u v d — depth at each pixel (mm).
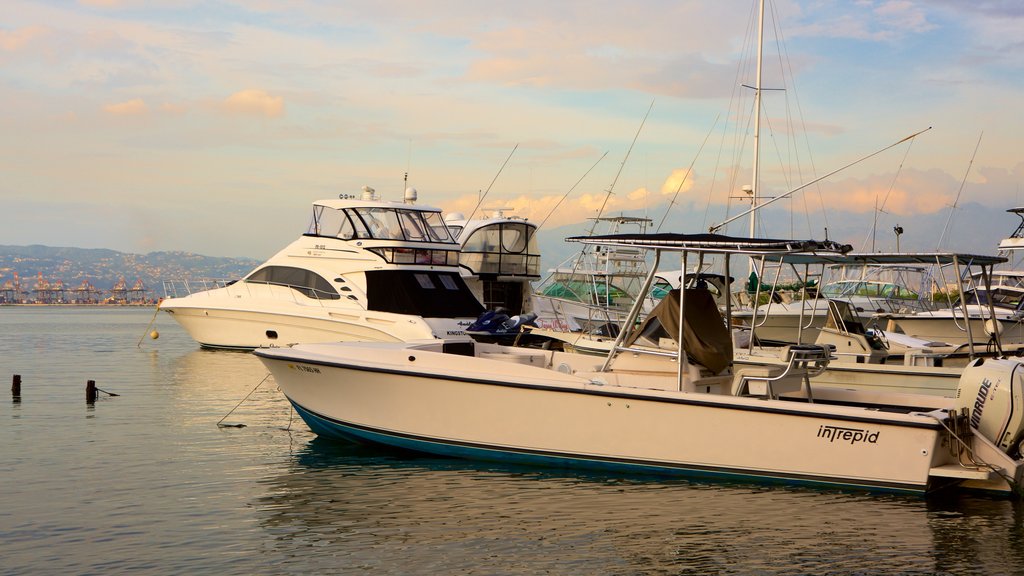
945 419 9867
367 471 11367
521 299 30062
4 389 19672
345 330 24438
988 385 10117
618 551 8383
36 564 7934
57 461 11945
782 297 26188
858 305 29156
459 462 11750
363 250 24484
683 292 10734
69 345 35719
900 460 9898
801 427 10164
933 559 8203
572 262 28781
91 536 8719
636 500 9992
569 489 10453
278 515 9461
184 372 22859
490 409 11375
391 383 11898
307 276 25531
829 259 15992
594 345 19984
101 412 16172
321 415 12766
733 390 11109
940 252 14359
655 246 10852
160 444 13094
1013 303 28547
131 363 25859
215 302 27234
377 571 7855
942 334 24438
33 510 9586
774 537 8781
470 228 29125
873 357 17250
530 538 8742
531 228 30062
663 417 10602
